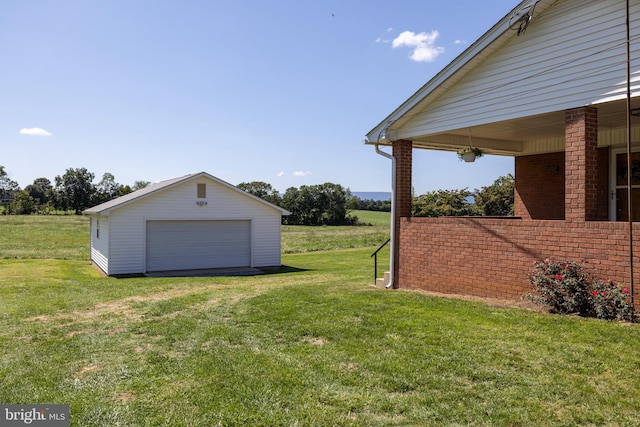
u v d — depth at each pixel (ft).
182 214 63.87
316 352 18.44
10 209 261.03
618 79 22.44
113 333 23.47
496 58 28.45
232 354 18.72
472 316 22.65
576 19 24.22
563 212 38.27
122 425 12.80
